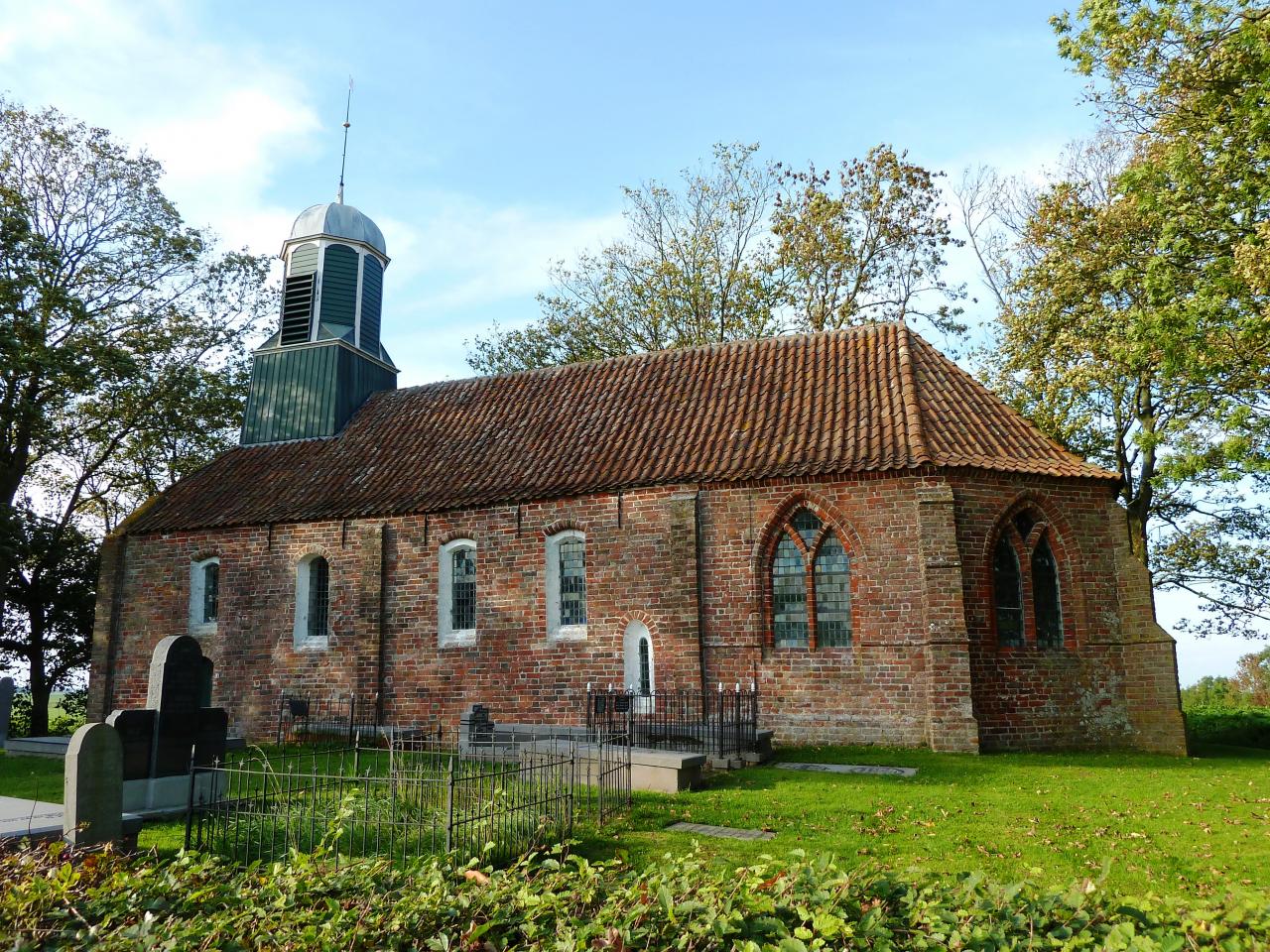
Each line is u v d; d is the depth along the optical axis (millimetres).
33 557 31922
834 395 21984
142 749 12594
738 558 20031
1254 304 17844
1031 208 29734
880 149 34031
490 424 25781
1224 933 4730
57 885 6059
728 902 5250
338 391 28469
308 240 29922
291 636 24031
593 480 21469
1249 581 26844
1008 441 20438
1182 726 18578
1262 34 17094
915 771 15438
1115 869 9273
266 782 11914
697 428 22297
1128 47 19047
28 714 35125
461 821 9086
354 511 23703
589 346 40281
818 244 34719
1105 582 19828
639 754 13953
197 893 6105
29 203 29484
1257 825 10992
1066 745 18891
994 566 19438
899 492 19172
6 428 28406
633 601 20672
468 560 23031
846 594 19516
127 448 34031
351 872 6676
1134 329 18953
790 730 19141
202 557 25562
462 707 22047
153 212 32438
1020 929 5031
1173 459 19641
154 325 32594
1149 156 21969
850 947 4938
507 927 5633
